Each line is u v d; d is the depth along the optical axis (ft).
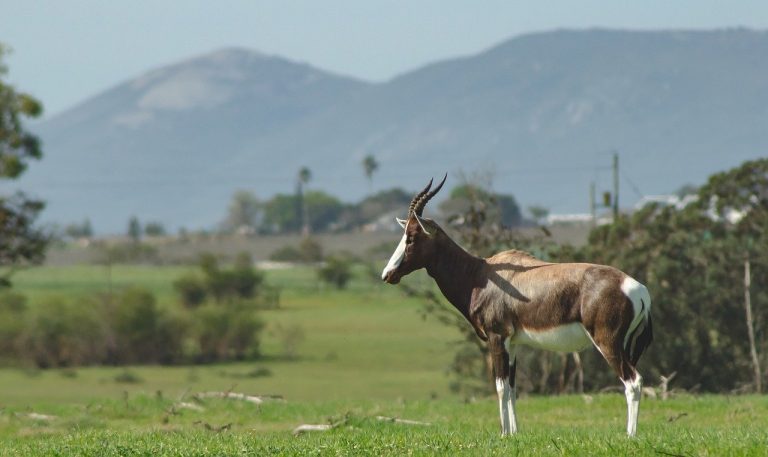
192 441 108.37
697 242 272.72
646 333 107.24
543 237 233.96
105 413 171.53
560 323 108.88
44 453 102.53
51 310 558.56
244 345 561.43
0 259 286.25
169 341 558.97
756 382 256.52
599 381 247.09
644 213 281.13
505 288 112.68
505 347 113.39
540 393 246.47
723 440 95.96
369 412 163.84
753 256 265.54
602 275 107.55
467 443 100.27
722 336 268.41
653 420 151.02
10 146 285.23
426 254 116.78
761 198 286.46
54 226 290.35
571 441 99.91
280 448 97.86
